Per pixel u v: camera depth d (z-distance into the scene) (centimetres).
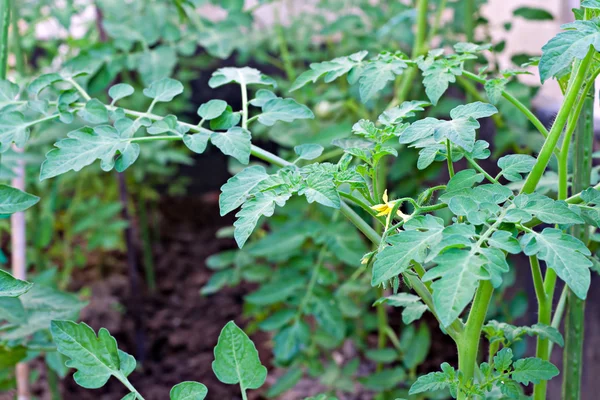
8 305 105
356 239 134
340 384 147
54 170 89
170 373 199
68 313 112
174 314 228
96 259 252
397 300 100
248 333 199
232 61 272
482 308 87
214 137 92
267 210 84
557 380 135
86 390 190
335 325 132
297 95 194
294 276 136
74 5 179
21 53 144
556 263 77
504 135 149
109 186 247
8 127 96
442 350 192
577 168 99
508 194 83
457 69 93
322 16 205
